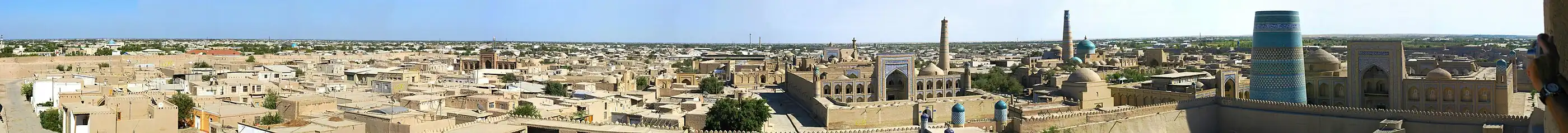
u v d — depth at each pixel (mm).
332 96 160500
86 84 188750
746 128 124812
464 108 149500
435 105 147625
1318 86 164000
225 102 152625
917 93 194875
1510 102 150375
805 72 185250
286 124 114875
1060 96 169000
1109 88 175250
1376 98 157875
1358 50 158375
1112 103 170125
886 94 190875
